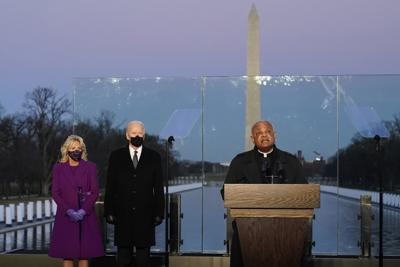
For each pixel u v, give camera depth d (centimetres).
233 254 547
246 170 573
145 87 849
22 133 4719
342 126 821
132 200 673
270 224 484
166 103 846
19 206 2080
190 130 842
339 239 813
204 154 839
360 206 809
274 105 830
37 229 1886
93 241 657
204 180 835
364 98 820
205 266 793
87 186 661
